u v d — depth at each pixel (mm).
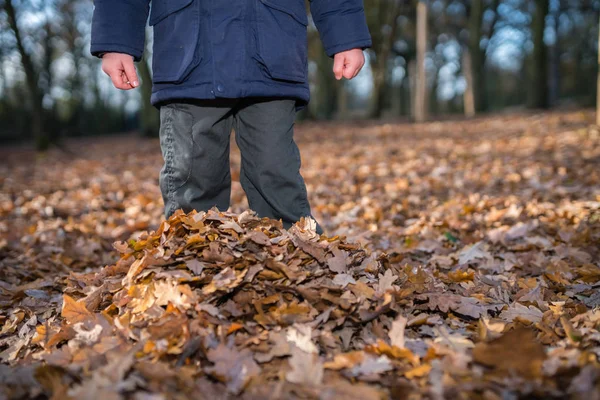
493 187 5488
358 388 1524
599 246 3223
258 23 2285
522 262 3016
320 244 2168
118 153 13328
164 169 2436
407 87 35562
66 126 28766
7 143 24062
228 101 2344
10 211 5602
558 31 29906
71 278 2648
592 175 5367
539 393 1447
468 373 1565
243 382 1583
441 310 2115
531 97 21672
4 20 14609
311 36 25594
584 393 1407
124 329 1858
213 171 2436
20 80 22766
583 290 2539
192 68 2256
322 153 10227
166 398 1484
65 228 4516
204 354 1710
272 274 1976
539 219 3936
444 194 5402
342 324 1916
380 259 2395
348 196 5641
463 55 31516
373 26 23938
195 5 2254
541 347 1619
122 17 2250
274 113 2400
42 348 2004
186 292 1858
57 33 23312
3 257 3789
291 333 1787
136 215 5059
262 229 2193
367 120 22656
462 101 38906
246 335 1810
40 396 1569
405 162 8016
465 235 3701
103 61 2293
